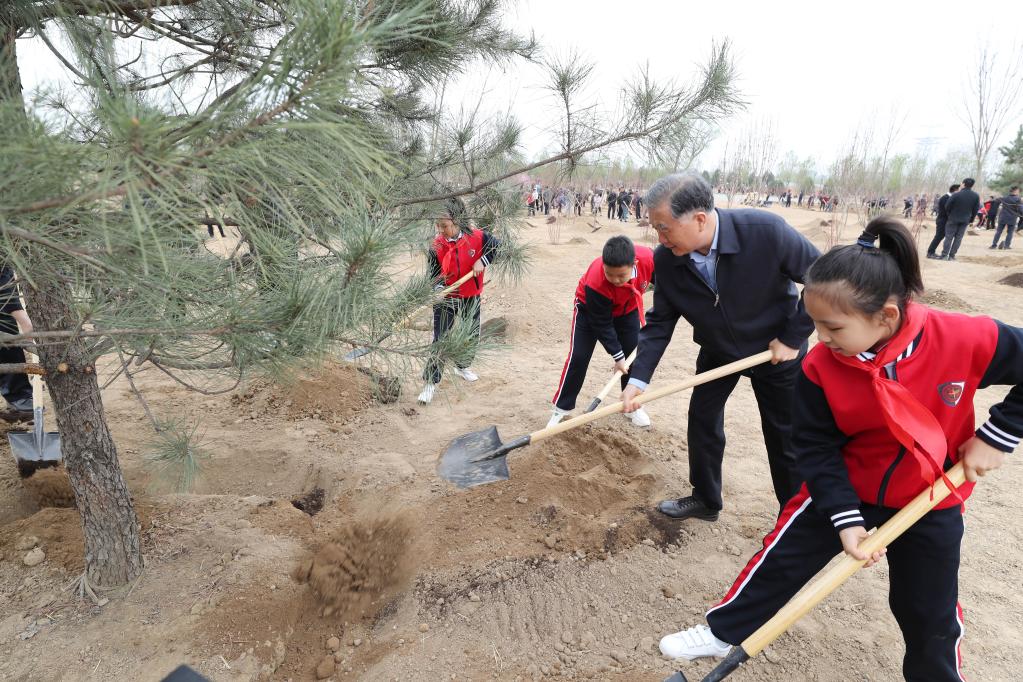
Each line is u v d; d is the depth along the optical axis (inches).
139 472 138.2
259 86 39.5
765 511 121.0
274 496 139.8
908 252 56.6
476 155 113.3
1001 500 124.4
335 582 101.6
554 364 219.0
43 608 91.7
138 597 93.1
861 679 82.0
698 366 110.7
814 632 89.4
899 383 60.9
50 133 39.4
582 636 89.8
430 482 133.0
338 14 37.3
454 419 168.4
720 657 84.2
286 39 40.3
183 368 76.7
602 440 144.9
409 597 99.1
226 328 61.4
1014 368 59.2
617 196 867.4
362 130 47.3
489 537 111.4
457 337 75.9
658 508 116.6
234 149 39.4
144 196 40.6
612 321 151.6
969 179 434.0
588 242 571.5
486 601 96.4
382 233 57.1
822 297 57.7
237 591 94.1
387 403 174.6
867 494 69.4
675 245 90.5
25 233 44.9
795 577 74.9
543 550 106.7
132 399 177.5
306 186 51.4
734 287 93.4
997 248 532.1
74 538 103.9
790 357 95.9
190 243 60.2
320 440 156.3
